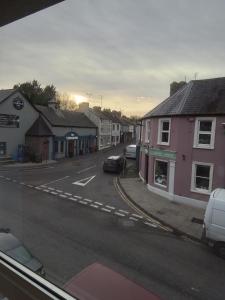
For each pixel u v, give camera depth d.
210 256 4.36
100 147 29.78
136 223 7.56
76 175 14.64
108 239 5.48
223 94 9.11
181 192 10.30
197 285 2.96
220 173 9.13
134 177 16.14
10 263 1.44
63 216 6.83
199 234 6.23
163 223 7.55
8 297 1.33
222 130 8.97
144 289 1.85
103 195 11.20
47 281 1.30
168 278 3.13
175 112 10.60
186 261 4.10
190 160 10.01
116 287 1.71
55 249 3.86
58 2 1.23
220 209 5.20
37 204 7.56
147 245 5.30
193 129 9.93
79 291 1.44
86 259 3.74
